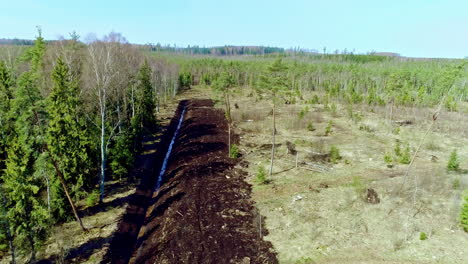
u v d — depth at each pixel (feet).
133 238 73.61
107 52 94.63
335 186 87.92
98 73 89.56
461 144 122.31
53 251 64.64
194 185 92.84
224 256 61.00
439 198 77.97
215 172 102.63
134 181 98.43
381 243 62.23
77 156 77.30
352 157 109.81
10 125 80.84
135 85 142.10
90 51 84.17
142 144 134.21
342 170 99.19
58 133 73.15
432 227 66.44
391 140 128.57
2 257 61.41
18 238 58.80
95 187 92.12
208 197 85.35
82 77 102.37
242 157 116.26
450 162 94.38
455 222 67.87
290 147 117.19
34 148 64.18
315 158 109.91
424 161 104.17
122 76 115.75
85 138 79.15
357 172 96.89
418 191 81.05
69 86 78.18
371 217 71.41
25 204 58.49
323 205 77.56
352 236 65.00
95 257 63.16
